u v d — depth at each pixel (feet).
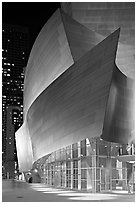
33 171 175.11
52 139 113.29
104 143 94.48
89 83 93.76
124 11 130.31
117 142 90.63
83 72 98.53
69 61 107.24
